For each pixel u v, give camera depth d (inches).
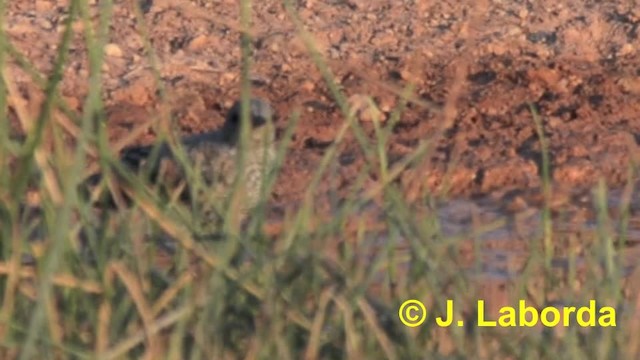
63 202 249.0
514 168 507.5
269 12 658.8
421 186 308.5
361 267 281.7
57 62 247.6
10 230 258.4
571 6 678.5
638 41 655.1
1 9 255.0
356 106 282.5
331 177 304.3
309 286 274.1
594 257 304.0
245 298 271.6
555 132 546.9
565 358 277.9
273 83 599.2
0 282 264.5
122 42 622.2
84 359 253.3
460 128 548.7
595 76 613.0
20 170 255.3
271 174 280.7
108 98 578.6
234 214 272.8
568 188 495.8
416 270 282.5
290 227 282.4
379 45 642.2
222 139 462.3
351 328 265.7
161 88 281.0
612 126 557.9
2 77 255.9
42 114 248.2
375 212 306.7
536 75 609.3
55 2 652.7
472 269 321.4
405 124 549.6
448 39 647.8
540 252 331.0
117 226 275.6
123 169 267.3
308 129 545.6
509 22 661.9
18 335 255.3
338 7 668.1
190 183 283.7
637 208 460.8
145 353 258.1
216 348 264.2
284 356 264.5
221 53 624.1
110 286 263.4
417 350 269.7
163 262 287.9
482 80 608.7
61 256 256.8
